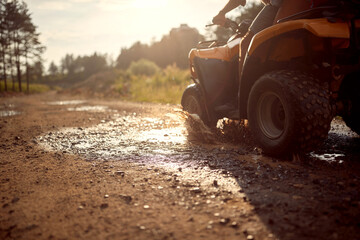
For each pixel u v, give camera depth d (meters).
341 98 3.30
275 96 3.01
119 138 4.73
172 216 1.87
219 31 22.55
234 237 1.60
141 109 9.78
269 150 3.07
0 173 3.02
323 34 2.49
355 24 2.68
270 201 2.04
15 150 4.14
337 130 4.48
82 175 2.83
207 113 4.29
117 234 1.68
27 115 9.45
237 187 2.33
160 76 19.83
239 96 3.46
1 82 51.03
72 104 14.58
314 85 2.75
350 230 1.61
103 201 2.16
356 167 2.69
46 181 2.70
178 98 12.77
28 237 1.69
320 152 3.24
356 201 1.96
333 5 2.69
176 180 2.54
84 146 4.22
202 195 2.19
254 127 3.25
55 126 6.49
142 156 3.47
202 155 3.38
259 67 3.26
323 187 2.24
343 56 2.87
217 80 4.15
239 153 3.35
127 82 23.91
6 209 2.10
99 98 19.23
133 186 2.45
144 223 1.79
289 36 2.85
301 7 2.97
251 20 4.14
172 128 5.52
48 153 3.87
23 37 44.12
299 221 1.73
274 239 1.56
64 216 1.94
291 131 2.73
